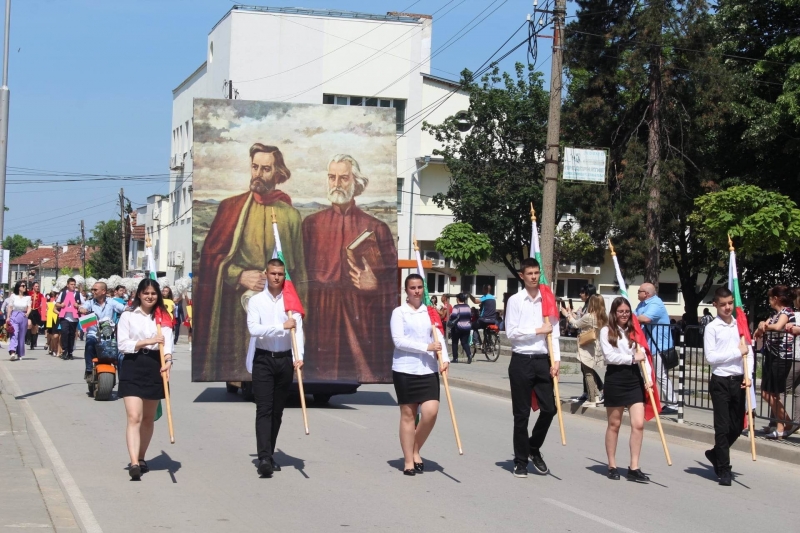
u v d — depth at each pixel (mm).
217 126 15367
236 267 15102
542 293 9258
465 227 31828
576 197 31453
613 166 31891
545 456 10742
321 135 15672
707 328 9469
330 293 15227
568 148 18641
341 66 45469
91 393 16109
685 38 29172
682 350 13164
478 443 11539
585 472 9750
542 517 7578
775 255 31484
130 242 78062
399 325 9016
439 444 11383
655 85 30047
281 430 12281
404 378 9086
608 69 31219
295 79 45062
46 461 9672
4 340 29156
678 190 30516
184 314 33188
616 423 9367
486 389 18438
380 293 15430
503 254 40125
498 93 38719
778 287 11961
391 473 9359
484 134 39219
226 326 14977
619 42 30641
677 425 12820
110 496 8039
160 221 59062
